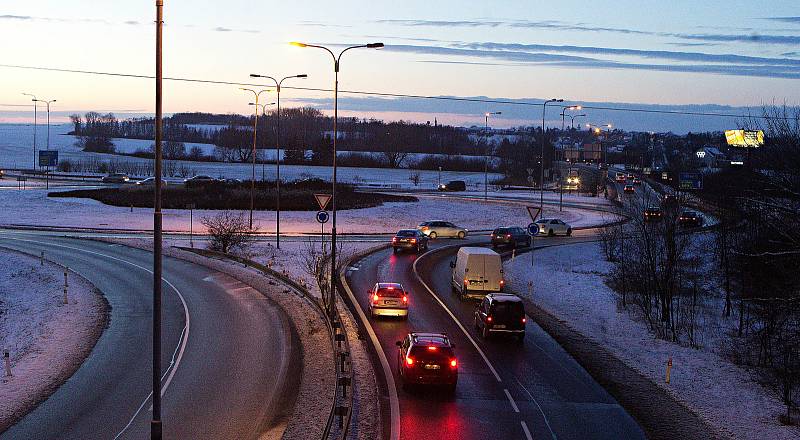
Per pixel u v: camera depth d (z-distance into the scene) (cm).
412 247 5703
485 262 3650
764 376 2509
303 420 1866
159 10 1605
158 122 1631
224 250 5291
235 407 1984
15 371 2367
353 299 3688
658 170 15888
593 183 13062
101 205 8138
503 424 1886
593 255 5831
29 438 1744
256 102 6806
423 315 3341
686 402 2159
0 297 3891
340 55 3416
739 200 3309
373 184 13688
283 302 3569
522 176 16675
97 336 2875
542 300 3888
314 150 19738
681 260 4606
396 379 2277
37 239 5962
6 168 15975
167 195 8669
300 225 7312
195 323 3100
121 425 1841
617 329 3256
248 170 16112
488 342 2852
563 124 12681
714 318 3725
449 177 17238
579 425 1900
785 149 2634
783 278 2838
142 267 4672
